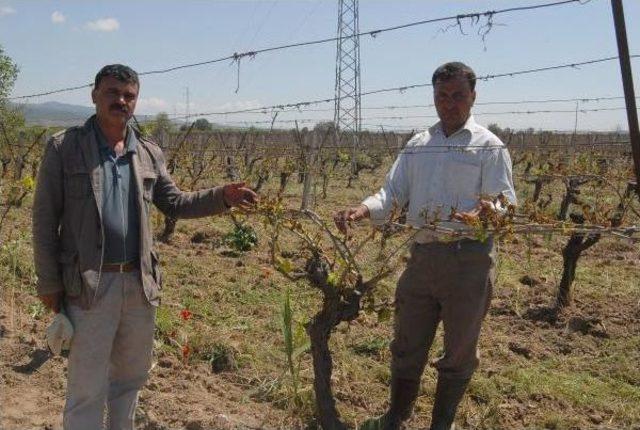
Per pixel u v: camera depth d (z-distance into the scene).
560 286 6.70
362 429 3.96
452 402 3.79
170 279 7.46
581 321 6.17
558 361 5.41
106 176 3.15
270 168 14.96
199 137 20.14
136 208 3.24
